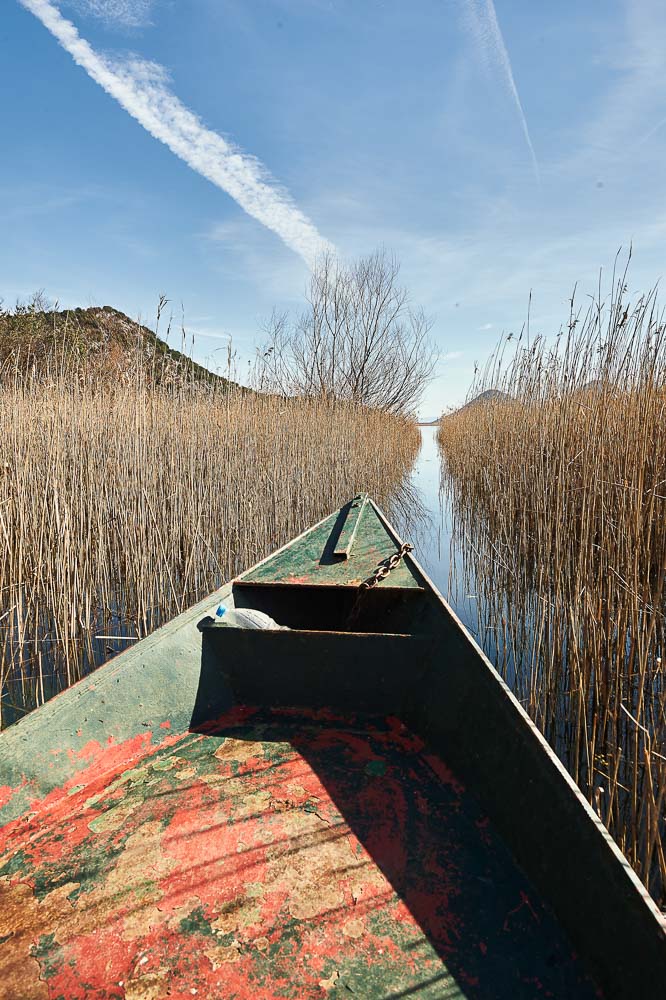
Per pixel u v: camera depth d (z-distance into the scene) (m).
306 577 2.88
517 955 1.23
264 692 2.28
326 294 16.48
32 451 4.96
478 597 5.15
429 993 1.16
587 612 3.09
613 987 1.11
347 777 1.82
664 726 2.46
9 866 1.47
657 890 2.08
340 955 1.23
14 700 3.60
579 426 4.24
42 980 1.18
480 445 8.40
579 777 2.69
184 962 1.21
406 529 8.88
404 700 2.16
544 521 4.19
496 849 1.53
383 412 16.50
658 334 3.37
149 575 4.75
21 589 4.07
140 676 2.05
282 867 1.46
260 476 6.50
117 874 1.44
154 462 5.27
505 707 1.66
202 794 1.73
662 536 3.03
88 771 1.79
